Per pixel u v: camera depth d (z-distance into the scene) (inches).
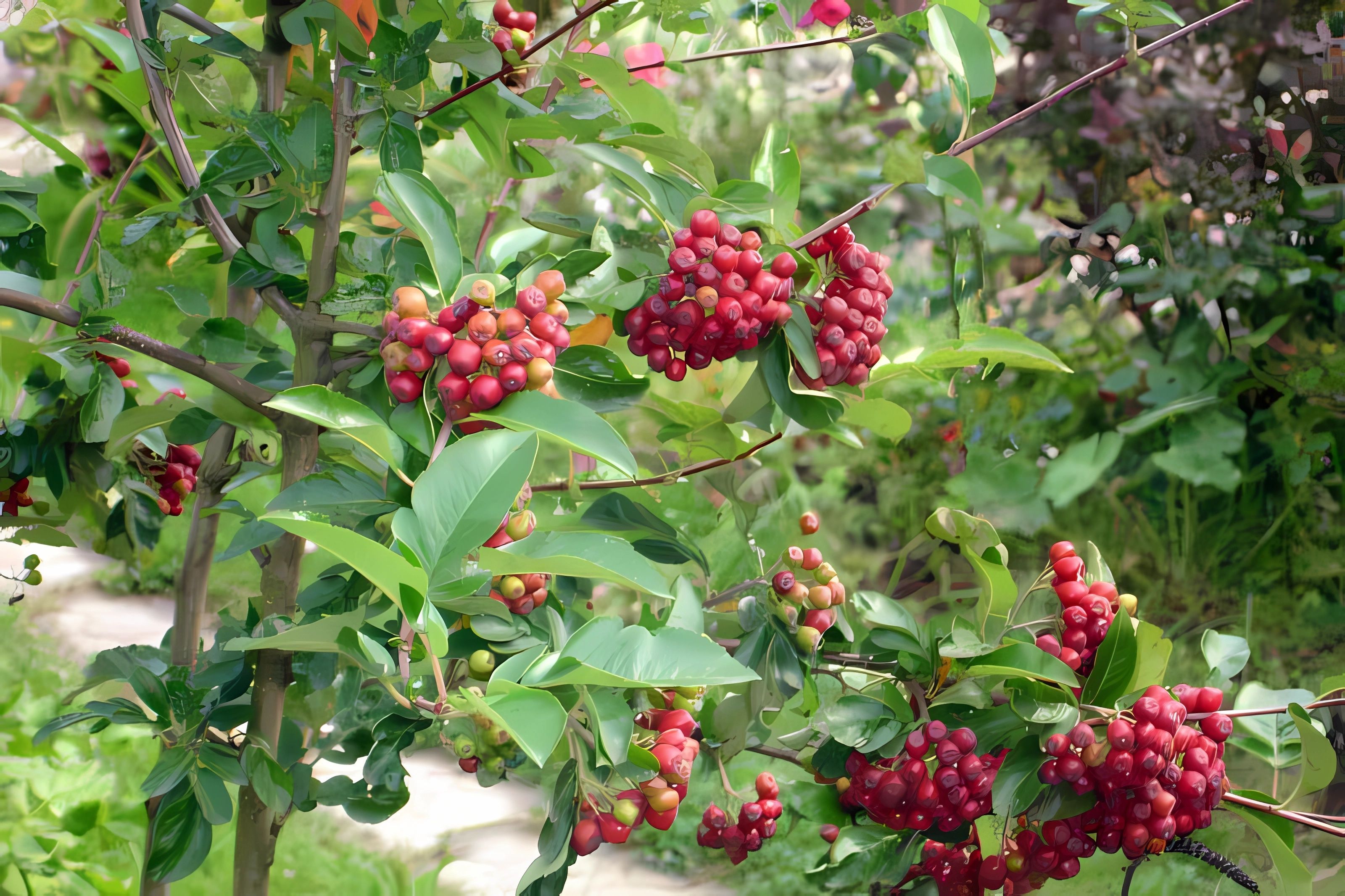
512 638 34.9
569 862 35.8
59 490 39.8
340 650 32.9
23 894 47.9
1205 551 80.3
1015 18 80.5
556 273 32.9
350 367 35.6
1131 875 40.3
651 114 39.0
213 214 35.6
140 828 52.5
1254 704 41.2
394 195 33.0
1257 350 78.5
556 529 40.8
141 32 35.0
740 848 41.0
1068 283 82.1
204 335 35.7
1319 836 60.1
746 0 42.1
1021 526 79.5
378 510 33.6
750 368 63.4
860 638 43.5
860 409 41.0
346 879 59.0
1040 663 37.2
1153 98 78.4
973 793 38.3
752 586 40.1
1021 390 82.4
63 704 38.2
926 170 36.7
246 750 35.7
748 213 35.3
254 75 35.9
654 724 37.5
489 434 31.2
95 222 39.8
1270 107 76.9
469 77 36.2
